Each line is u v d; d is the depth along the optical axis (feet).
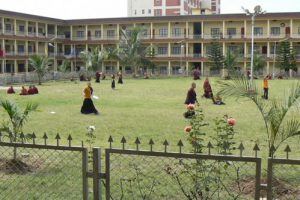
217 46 216.74
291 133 27.66
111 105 83.87
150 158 31.99
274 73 210.18
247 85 28.53
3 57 201.87
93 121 60.49
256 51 228.22
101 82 173.37
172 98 100.58
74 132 51.08
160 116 66.33
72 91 123.44
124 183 26.68
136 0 339.98
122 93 115.55
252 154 37.27
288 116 53.83
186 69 240.53
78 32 261.03
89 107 69.31
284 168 29.43
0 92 119.65
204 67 237.45
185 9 333.01
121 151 18.38
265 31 231.71
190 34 243.60
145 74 225.76
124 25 252.01
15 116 32.60
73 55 253.03
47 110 73.92
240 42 231.71
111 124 57.67
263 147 40.73
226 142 28.63
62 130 52.60
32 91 111.55
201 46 240.53
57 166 30.89
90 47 258.57
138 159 31.83
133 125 56.70
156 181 26.27
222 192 24.32
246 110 74.23
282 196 24.34
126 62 220.23
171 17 242.58
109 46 254.27
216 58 217.56
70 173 29.17
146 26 249.14
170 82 171.42
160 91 123.44
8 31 212.02
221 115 67.21
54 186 26.61
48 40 238.89
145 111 73.36
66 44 259.39
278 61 217.56
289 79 192.65
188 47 243.40
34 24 236.84
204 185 22.02
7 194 25.40
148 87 140.87
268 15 226.17
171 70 245.04
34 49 235.61
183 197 23.88
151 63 225.35
